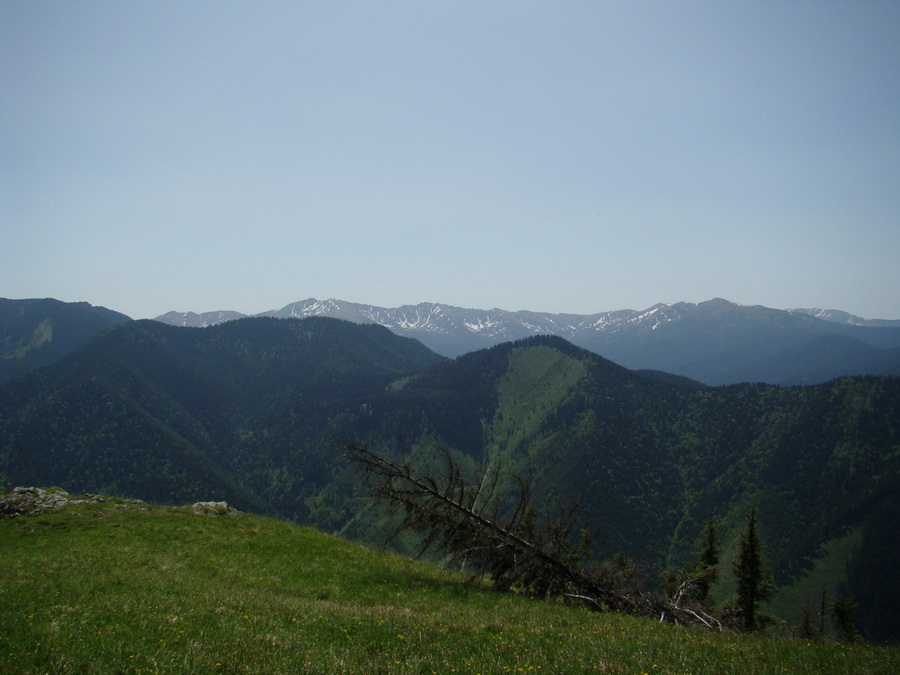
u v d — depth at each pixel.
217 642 11.51
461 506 25.23
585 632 14.79
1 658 9.70
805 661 11.71
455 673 10.07
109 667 9.57
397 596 21.50
